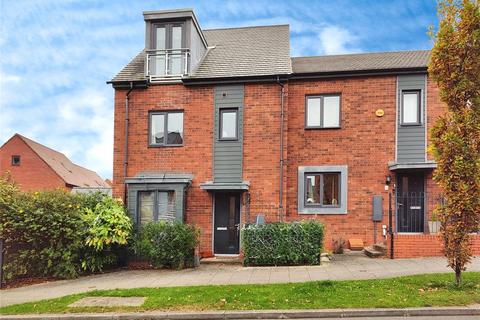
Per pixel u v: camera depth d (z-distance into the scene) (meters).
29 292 9.36
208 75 13.76
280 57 14.29
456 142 7.45
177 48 14.23
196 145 13.66
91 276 11.09
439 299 6.84
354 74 13.30
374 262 10.66
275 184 13.10
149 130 13.97
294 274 9.58
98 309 7.32
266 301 7.22
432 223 12.26
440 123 7.77
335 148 13.36
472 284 7.61
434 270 9.10
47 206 11.24
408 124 12.97
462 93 7.57
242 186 12.89
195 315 6.83
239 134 13.45
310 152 13.48
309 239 10.93
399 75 13.13
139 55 15.43
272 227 11.16
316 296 7.31
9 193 11.55
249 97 13.52
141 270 11.69
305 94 13.68
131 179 13.22
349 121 13.34
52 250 10.99
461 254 7.50
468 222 7.50
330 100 13.59
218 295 7.71
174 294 7.94
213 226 13.29
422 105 12.93
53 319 7.07
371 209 12.98
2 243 10.42
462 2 7.51
